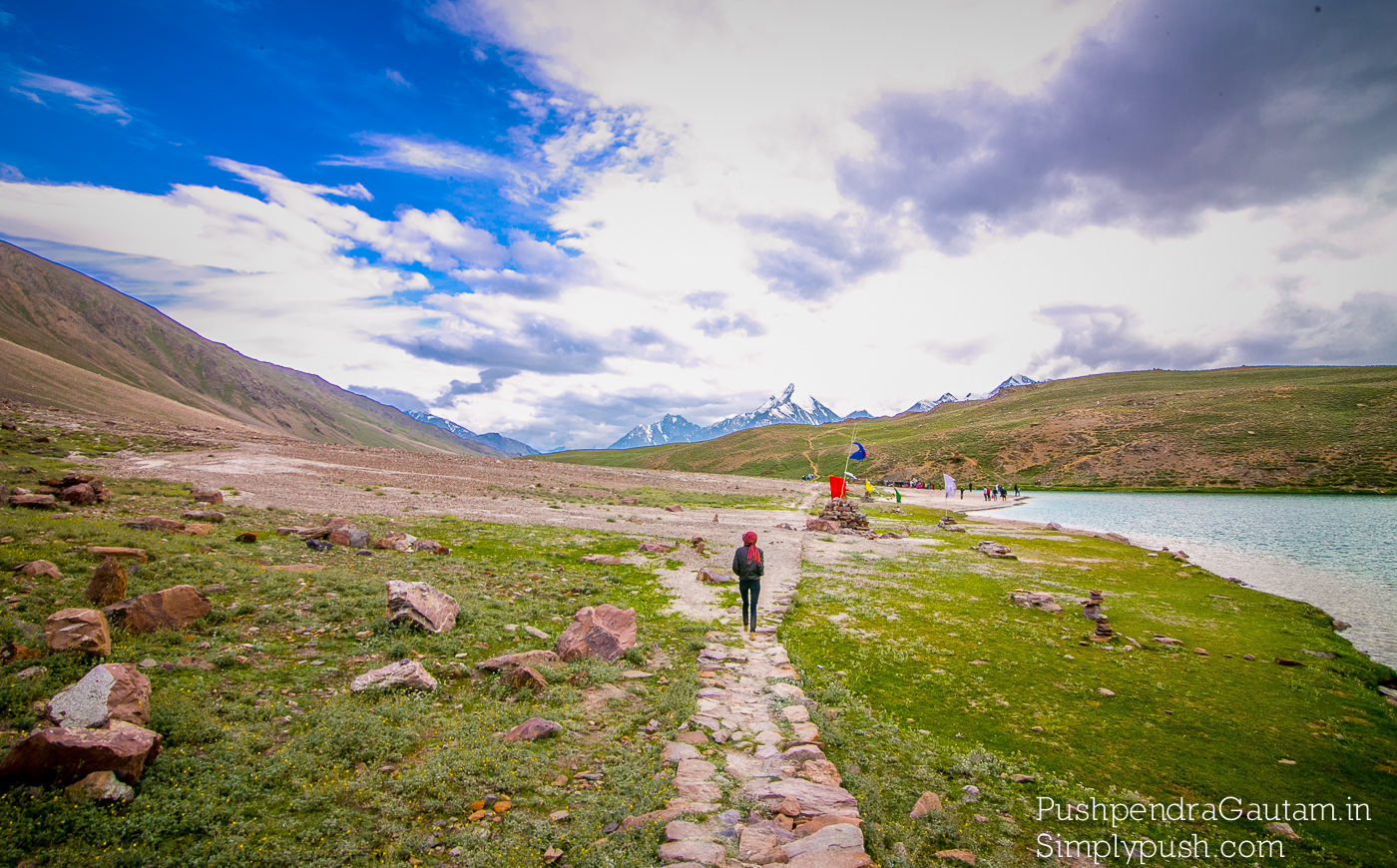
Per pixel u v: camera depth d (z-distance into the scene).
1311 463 102.69
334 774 6.86
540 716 9.01
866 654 14.17
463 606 14.20
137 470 34.09
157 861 5.17
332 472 43.53
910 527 43.84
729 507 51.03
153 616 10.46
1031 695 12.17
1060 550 34.47
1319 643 17.33
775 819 6.79
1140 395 180.75
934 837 7.09
